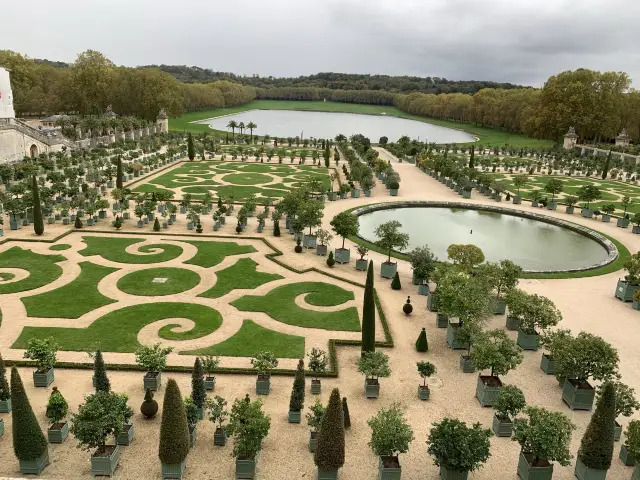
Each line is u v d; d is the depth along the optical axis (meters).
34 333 53.16
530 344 55.03
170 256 77.75
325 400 44.34
